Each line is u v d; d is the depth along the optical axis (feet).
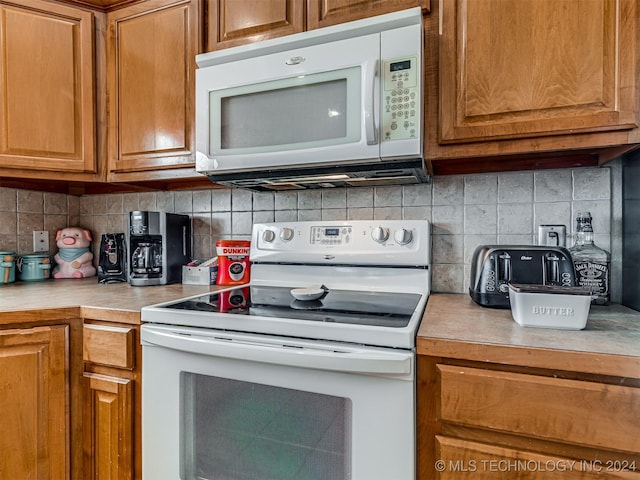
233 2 4.18
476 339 2.43
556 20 3.06
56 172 4.58
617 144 2.96
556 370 2.23
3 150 4.35
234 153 3.93
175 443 3.16
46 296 4.08
